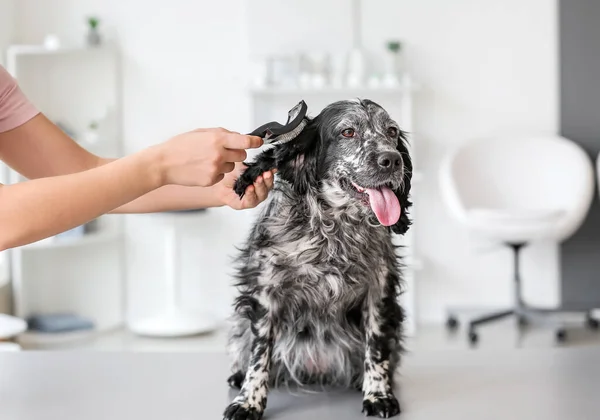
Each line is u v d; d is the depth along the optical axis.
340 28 5.79
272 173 1.45
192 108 5.90
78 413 1.42
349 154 1.53
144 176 1.19
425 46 5.81
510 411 1.39
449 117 5.84
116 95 5.88
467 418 1.37
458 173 5.54
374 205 1.48
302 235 1.48
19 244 1.18
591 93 5.79
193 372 1.68
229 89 5.89
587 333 5.23
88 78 5.88
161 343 5.25
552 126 5.85
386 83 5.63
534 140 5.62
